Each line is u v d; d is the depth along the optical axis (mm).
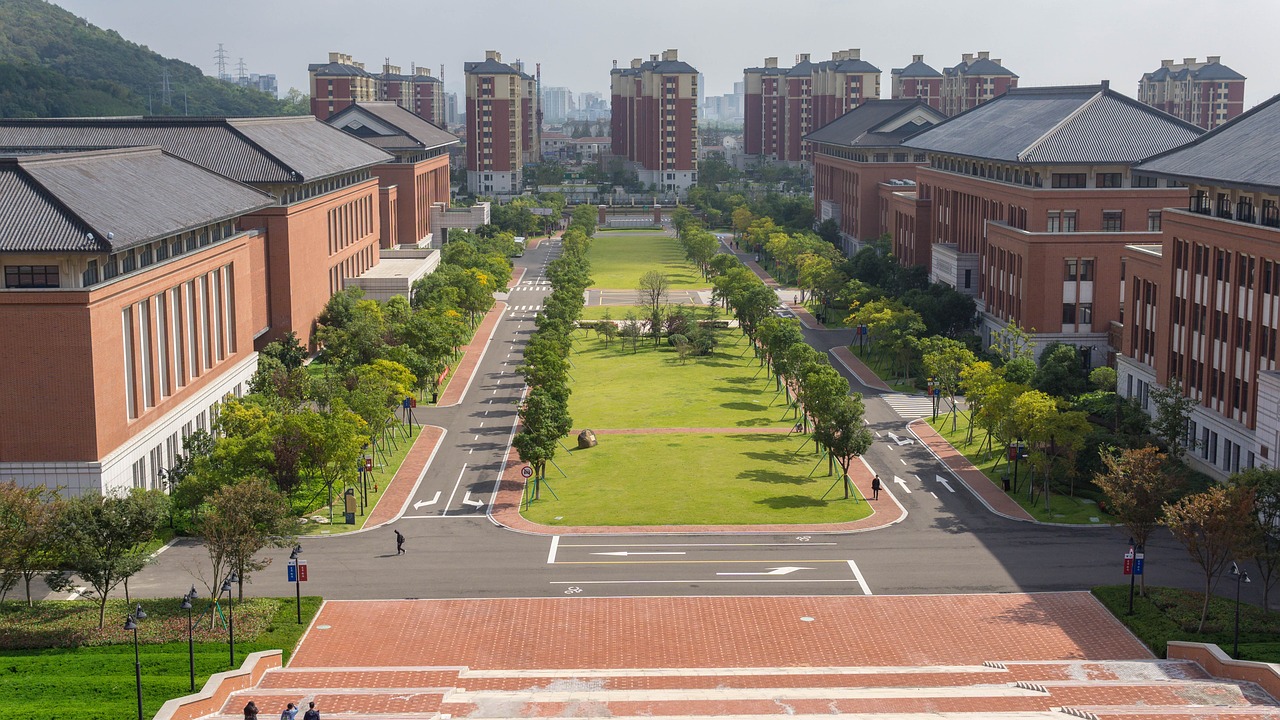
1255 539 67562
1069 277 133375
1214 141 102875
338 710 57188
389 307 148375
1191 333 99312
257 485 70500
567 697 58562
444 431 117688
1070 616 72000
